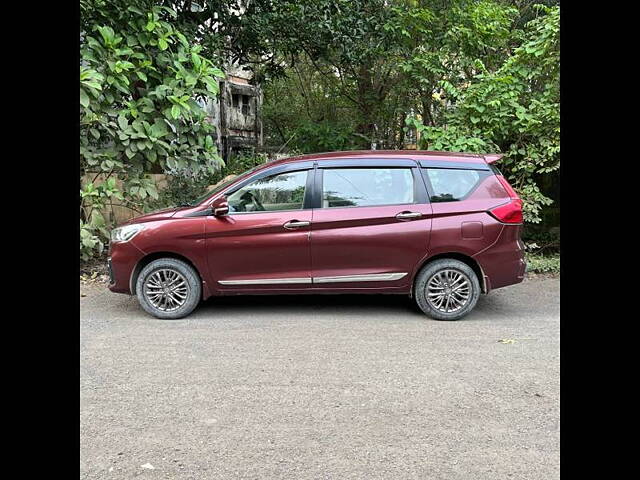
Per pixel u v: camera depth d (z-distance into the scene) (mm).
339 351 4582
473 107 8117
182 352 4559
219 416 3383
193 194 8594
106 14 7195
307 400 3607
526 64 8383
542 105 7895
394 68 10156
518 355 4473
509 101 7992
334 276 5488
